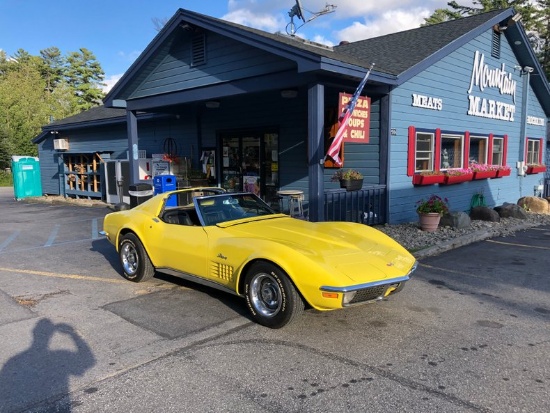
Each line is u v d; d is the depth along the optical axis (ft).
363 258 13.92
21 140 131.64
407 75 29.68
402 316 15.01
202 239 16.02
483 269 21.38
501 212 39.22
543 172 54.24
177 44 32.14
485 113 41.83
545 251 25.45
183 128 46.32
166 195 19.16
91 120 53.78
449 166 38.32
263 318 13.88
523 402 9.68
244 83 28.32
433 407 9.50
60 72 203.00
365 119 26.91
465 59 38.24
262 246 13.96
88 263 23.18
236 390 10.30
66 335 13.58
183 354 12.21
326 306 12.54
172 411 9.49
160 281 19.62
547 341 12.97
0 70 202.59
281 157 38.32
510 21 42.19
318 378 10.80
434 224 29.68
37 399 10.03
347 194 29.09
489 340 13.03
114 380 10.82
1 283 19.45
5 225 37.42
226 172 42.98
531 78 49.29
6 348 12.69
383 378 10.77
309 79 24.94
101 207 49.49
